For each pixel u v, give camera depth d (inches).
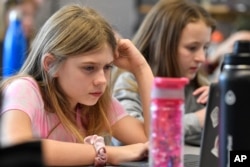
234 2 224.4
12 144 31.2
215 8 225.6
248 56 44.2
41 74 75.8
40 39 75.7
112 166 65.7
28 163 31.0
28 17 144.5
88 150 66.8
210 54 163.3
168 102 45.4
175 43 105.0
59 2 95.3
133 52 86.5
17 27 118.1
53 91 74.7
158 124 45.6
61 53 70.9
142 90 85.0
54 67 72.6
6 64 115.5
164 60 105.7
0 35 140.9
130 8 225.1
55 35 72.5
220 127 45.8
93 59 69.8
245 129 43.6
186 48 105.0
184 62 105.3
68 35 70.9
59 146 65.4
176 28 104.7
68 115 76.7
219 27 225.1
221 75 45.5
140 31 110.3
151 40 107.9
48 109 75.2
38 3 147.5
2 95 47.8
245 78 43.3
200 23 105.0
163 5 108.5
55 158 64.1
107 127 82.7
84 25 71.2
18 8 145.3
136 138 83.1
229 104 44.1
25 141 31.5
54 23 73.7
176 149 45.7
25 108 69.5
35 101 72.2
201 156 52.5
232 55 44.6
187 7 106.6
